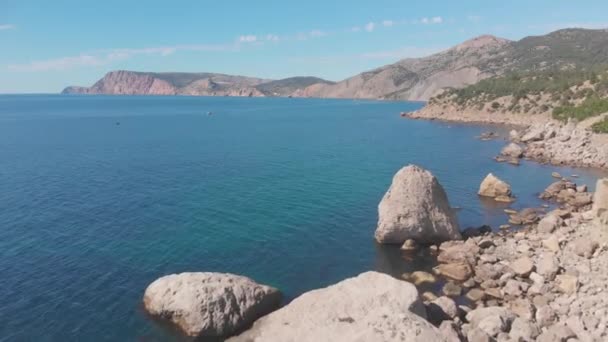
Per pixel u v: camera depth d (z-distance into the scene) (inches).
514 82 6441.9
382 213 1347.2
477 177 2294.5
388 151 3115.2
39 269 1138.7
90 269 1143.6
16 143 3373.5
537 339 782.5
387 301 858.1
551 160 2711.6
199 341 855.7
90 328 889.5
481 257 1208.2
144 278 1101.1
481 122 5575.8
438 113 6496.1
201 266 1181.1
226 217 1565.0
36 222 1481.3
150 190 1904.5
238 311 893.8
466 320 910.4
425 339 701.3
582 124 3580.2
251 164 2527.1
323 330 781.9
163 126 4950.8
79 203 1700.3
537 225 1503.4
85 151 2979.8
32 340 852.0
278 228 1469.0
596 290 929.5
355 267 1198.9
